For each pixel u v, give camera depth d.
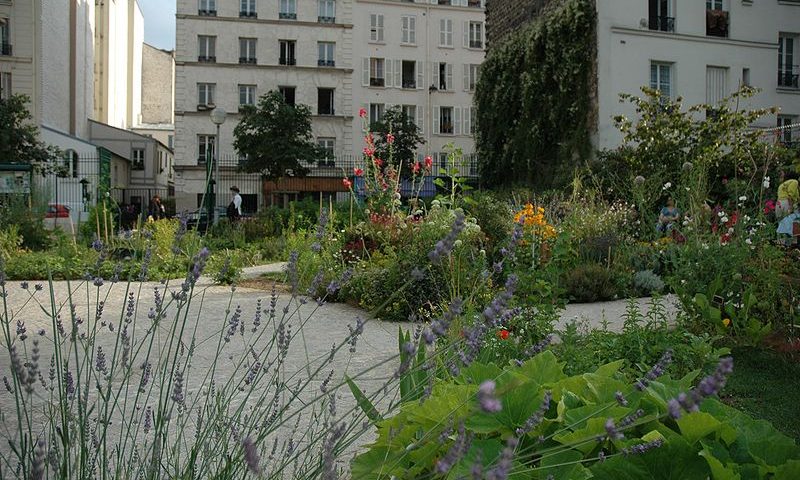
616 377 2.83
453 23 47.88
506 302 1.85
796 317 5.59
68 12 40.94
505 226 10.84
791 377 4.68
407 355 1.61
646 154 19.42
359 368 4.76
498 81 28.55
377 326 6.95
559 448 1.68
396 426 2.08
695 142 19.34
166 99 71.56
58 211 20.14
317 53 45.66
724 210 8.67
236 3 44.62
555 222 11.95
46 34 36.47
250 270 13.12
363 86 46.34
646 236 11.66
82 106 44.59
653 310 5.08
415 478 1.87
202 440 2.08
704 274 6.04
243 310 7.66
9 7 34.91
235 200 22.69
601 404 2.04
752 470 1.83
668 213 11.42
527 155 25.92
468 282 5.62
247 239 19.44
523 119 26.34
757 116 19.91
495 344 3.92
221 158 43.84
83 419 2.06
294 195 42.88
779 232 8.12
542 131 25.55
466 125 48.22
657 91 20.55
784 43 26.98
